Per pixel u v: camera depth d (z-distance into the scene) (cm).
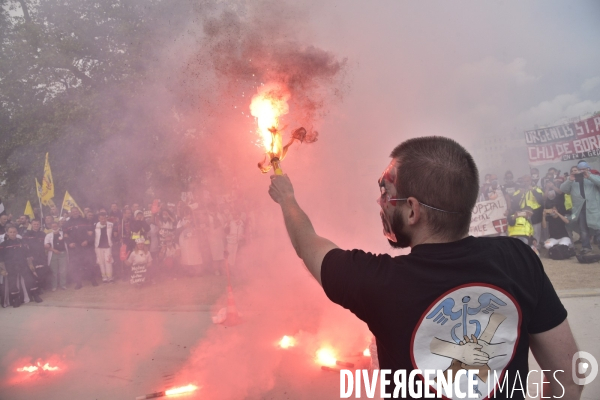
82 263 868
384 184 123
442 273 109
